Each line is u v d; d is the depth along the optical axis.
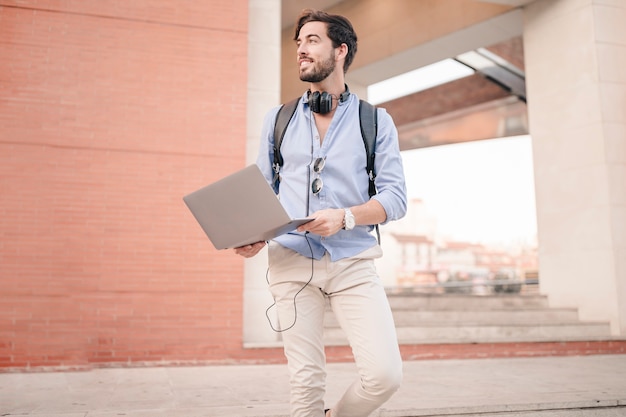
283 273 2.10
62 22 5.61
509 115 13.20
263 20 6.39
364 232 2.13
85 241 5.42
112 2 5.75
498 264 18.02
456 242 19.08
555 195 7.73
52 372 5.10
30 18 5.54
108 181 5.54
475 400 3.37
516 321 7.17
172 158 5.71
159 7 5.86
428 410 3.12
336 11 11.47
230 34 6.02
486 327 6.70
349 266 2.06
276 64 6.35
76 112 5.54
